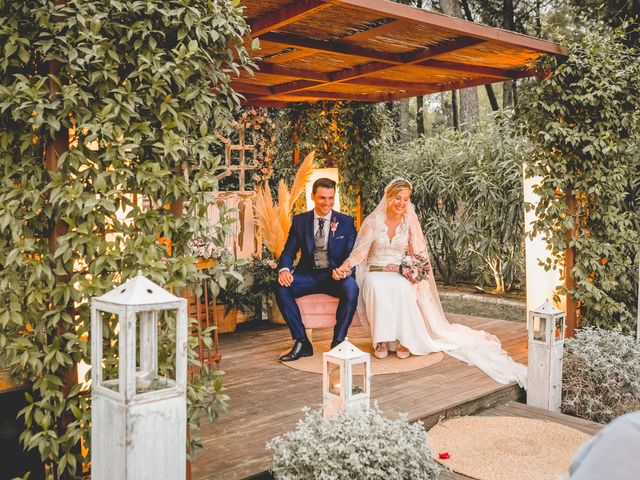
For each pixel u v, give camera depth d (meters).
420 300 5.63
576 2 11.61
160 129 2.74
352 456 2.66
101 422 2.10
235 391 4.44
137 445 2.00
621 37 5.40
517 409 4.45
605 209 5.39
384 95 7.19
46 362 2.52
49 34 2.42
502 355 5.30
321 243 5.39
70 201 2.47
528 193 5.78
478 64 5.70
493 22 15.78
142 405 2.01
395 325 5.26
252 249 7.33
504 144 7.66
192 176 2.97
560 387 4.55
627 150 5.39
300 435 2.81
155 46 2.59
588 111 5.26
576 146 5.29
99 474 2.12
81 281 2.54
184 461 2.10
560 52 5.17
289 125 7.53
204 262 5.38
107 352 2.62
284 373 4.92
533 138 5.38
